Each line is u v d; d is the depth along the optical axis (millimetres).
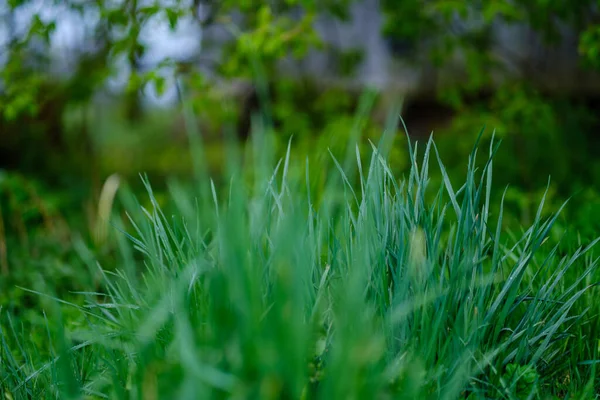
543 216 4457
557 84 7324
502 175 5848
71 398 1391
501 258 2041
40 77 5211
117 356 1817
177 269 1718
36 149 7168
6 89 5039
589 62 4820
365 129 4871
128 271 1845
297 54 4711
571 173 5895
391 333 1593
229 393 1272
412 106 7934
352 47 6844
